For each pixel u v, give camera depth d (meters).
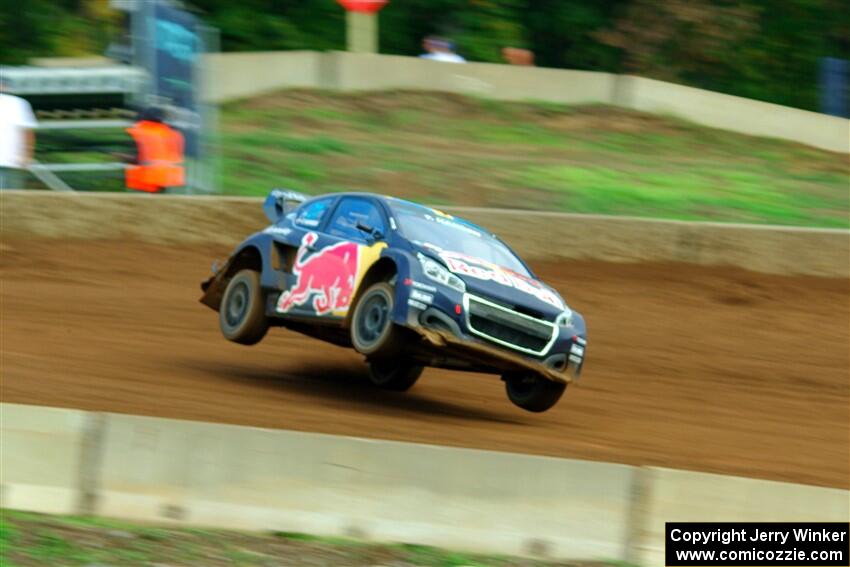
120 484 15.74
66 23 77.12
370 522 15.36
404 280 21.42
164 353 27.83
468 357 21.69
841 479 20.86
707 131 61.78
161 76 44.56
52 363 24.84
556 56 91.38
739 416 26.31
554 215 40.03
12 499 15.75
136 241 40.50
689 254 39.81
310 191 48.09
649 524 15.19
